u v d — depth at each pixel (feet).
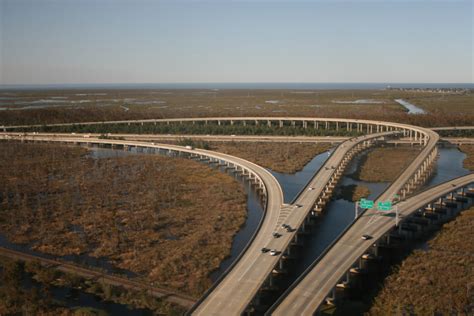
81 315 239.91
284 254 330.34
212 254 327.88
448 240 344.08
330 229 385.09
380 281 288.30
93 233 366.63
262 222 360.69
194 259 318.65
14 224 385.91
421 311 245.45
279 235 332.19
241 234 371.76
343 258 292.40
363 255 323.57
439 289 268.41
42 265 307.99
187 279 289.94
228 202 448.24
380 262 317.01
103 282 281.33
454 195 464.24
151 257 322.96
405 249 335.67
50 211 419.74
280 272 304.50
